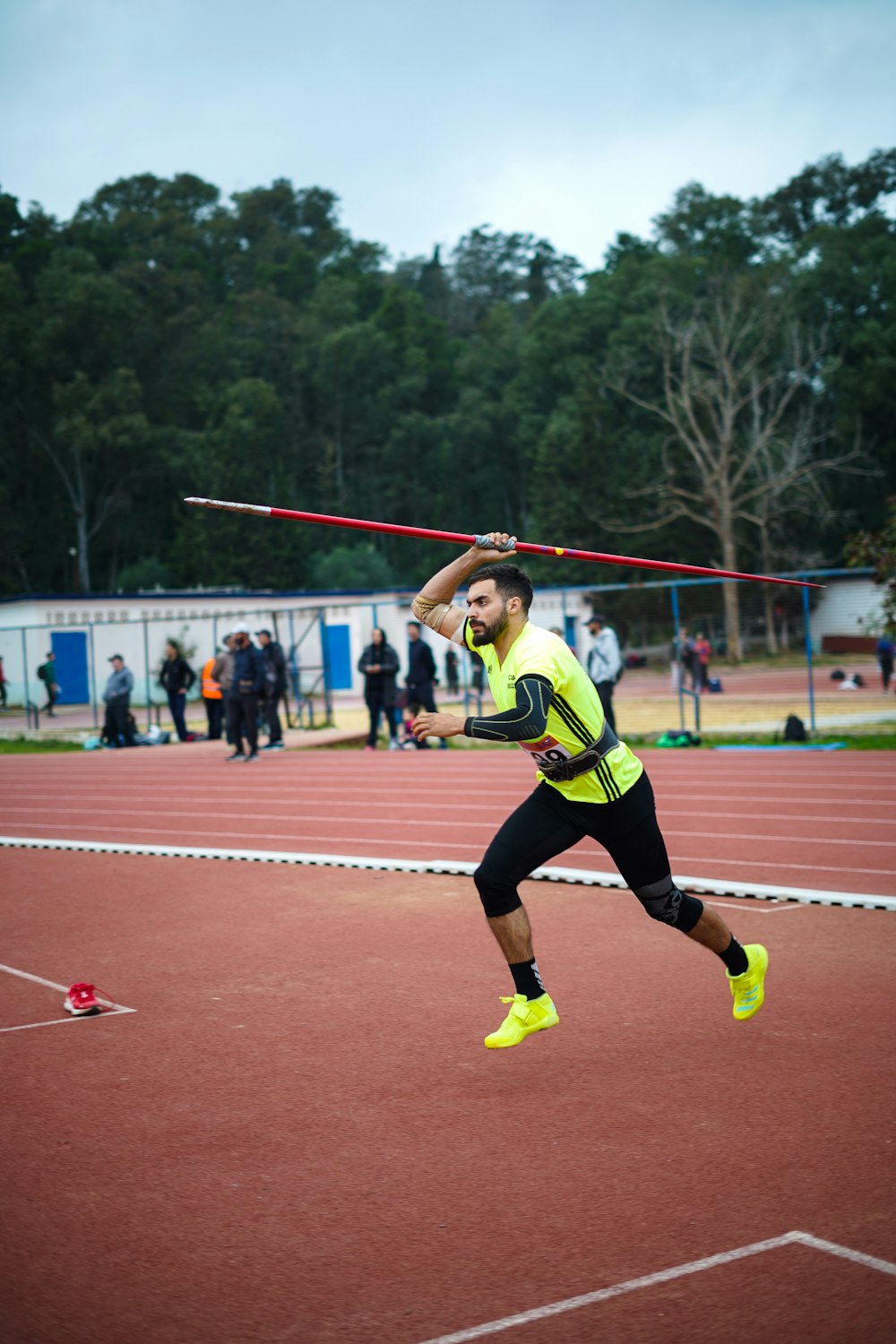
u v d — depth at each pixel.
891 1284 2.91
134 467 69.94
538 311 76.25
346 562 62.41
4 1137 3.98
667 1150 3.74
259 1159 3.76
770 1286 2.92
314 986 5.73
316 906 7.60
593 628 16.34
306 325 85.12
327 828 11.05
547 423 72.00
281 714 30.91
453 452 80.44
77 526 69.62
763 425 58.22
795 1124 3.90
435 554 73.62
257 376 82.62
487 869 4.52
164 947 6.62
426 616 5.05
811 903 7.25
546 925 6.84
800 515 55.44
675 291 61.56
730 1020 5.05
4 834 11.32
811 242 63.81
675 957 6.08
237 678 18.23
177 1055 4.79
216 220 110.06
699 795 12.34
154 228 101.06
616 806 4.49
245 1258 3.13
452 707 29.70
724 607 44.38
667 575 44.81
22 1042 4.98
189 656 40.12
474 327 105.31
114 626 40.28
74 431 64.38
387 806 12.48
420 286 110.94
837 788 12.62
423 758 18.03
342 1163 3.71
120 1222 3.35
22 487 69.38
